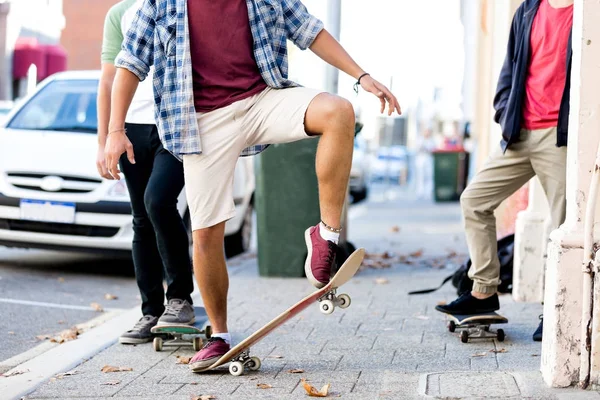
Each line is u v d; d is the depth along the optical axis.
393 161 40.06
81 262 8.98
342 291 7.09
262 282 7.70
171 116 3.95
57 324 6.09
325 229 3.78
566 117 4.71
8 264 8.73
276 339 5.09
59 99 8.66
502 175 4.98
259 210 8.02
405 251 10.38
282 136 3.87
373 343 4.95
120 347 4.96
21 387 4.08
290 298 6.75
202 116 3.95
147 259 5.08
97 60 31.19
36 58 25.31
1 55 25.17
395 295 6.88
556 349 3.78
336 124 3.70
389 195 30.17
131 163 4.49
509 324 5.52
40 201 7.77
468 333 4.95
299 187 7.94
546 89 4.80
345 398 3.75
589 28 3.72
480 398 3.63
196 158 3.97
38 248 7.98
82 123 8.35
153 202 4.75
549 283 3.91
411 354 4.66
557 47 4.75
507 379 3.94
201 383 4.07
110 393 3.93
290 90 3.88
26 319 6.21
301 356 4.62
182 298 4.87
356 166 24.73
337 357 4.59
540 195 6.46
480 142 10.32
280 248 7.98
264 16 3.90
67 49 31.12
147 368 4.41
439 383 3.90
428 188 28.30
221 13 3.91
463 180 23.52
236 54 3.92
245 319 5.77
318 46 3.99
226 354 4.09
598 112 3.75
